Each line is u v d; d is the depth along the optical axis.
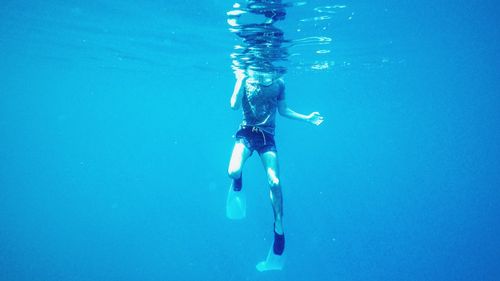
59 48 16.92
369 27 11.84
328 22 10.25
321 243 31.30
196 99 43.28
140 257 27.09
